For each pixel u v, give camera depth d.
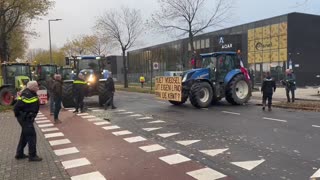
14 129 13.26
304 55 39.81
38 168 7.87
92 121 14.73
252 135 10.86
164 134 11.42
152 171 7.38
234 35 46.78
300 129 11.73
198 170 7.34
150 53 60.94
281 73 40.06
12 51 50.00
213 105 20.30
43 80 24.92
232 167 7.50
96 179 6.99
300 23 39.59
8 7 32.25
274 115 15.44
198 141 10.18
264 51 42.69
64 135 11.76
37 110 8.64
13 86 22.75
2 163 8.38
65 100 19.88
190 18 32.88
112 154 8.95
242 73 20.70
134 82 67.06
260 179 6.69
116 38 46.91
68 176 7.23
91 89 20.48
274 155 8.40
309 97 24.22
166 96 20.64
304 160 7.90
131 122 14.26
